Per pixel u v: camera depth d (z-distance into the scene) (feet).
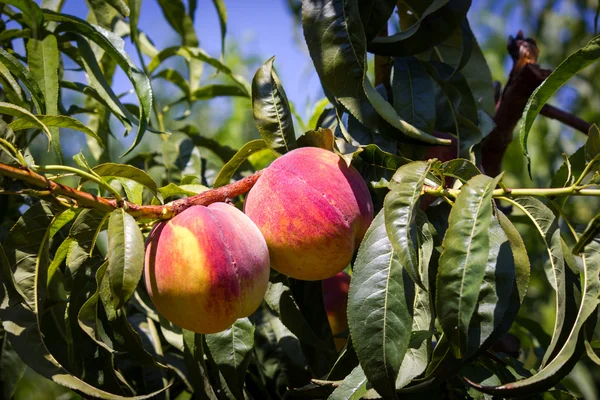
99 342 4.65
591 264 4.36
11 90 5.77
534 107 4.75
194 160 7.47
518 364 5.17
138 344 4.72
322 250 4.49
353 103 5.30
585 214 10.23
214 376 5.32
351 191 4.60
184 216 4.34
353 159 4.96
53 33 6.16
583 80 12.09
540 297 9.20
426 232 4.47
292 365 5.97
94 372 4.97
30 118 4.30
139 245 3.98
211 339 5.20
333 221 4.47
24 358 4.22
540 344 7.41
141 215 4.38
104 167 4.48
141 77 5.81
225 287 4.17
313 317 5.41
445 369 4.14
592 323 4.16
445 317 3.71
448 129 5.94
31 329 4.33
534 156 11.01
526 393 4.08
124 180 5.06
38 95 5.38
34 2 5.77
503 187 4.41
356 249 5.03
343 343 5.90
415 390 4.32
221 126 14.08
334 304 5.95
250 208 4.73
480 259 3.71
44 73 5.85
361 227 4.64
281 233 4.52
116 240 3.95
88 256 4.95
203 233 4.21
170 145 7.55
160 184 7.48
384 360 3.99
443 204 5.52
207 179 7.52
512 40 7.53
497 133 7.36
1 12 6.73
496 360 4.96
